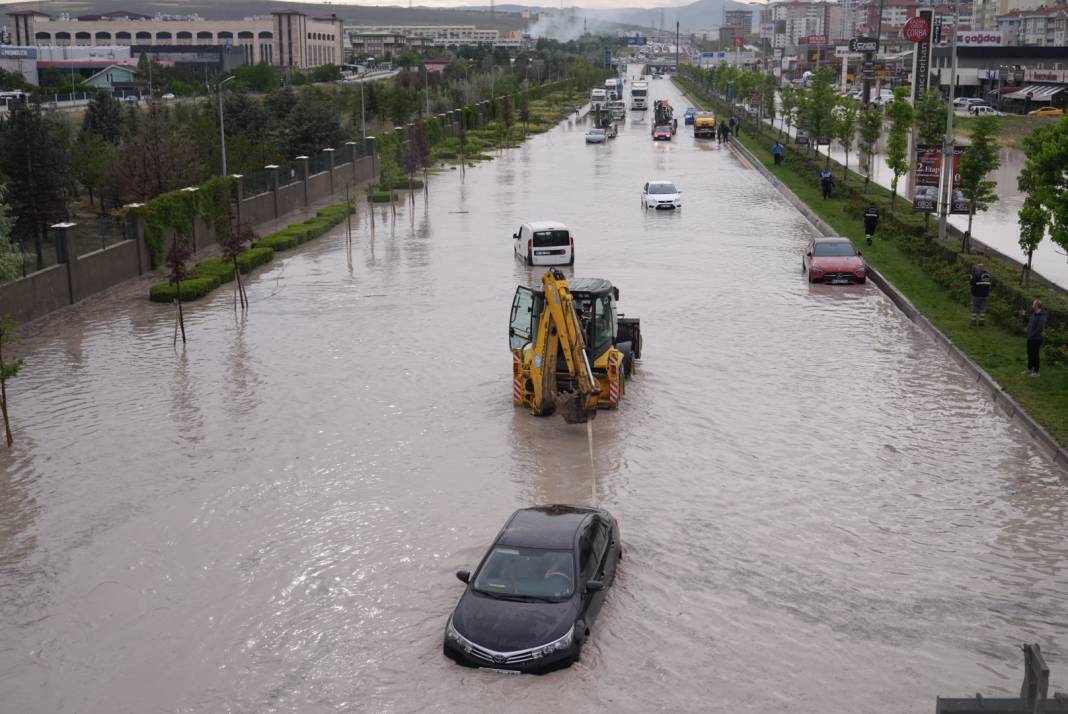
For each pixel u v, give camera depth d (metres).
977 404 22.33
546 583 12.84
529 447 19.83
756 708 11.48
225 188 44.59
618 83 164.12
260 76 144.00
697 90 188.25
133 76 142.25
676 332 28.69
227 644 13.02
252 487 18.03
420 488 17.91
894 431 20.62
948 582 14.41
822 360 25.83
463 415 21.73
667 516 16.66
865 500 17.27
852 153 81.88
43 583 14.73
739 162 77.44
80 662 12.70
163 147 51.00
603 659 12.45
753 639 12.90
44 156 47.03
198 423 21.42
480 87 131.50
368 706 11.64
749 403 22.47
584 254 40.84
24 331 29.70
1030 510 16.84
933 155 39.09
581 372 20.00
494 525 16.34
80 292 33.56
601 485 17.97
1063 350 24.14
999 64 131.62
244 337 28.56
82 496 17.78
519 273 37.03
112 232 36.12
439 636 13.06
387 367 25.33
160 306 32.84
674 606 13.73
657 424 21.14
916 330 28.88
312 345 27.53
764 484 17.95
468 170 73.56
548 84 173.38
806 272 36.56
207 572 14.95
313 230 45.81
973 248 37.50
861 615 13.50
